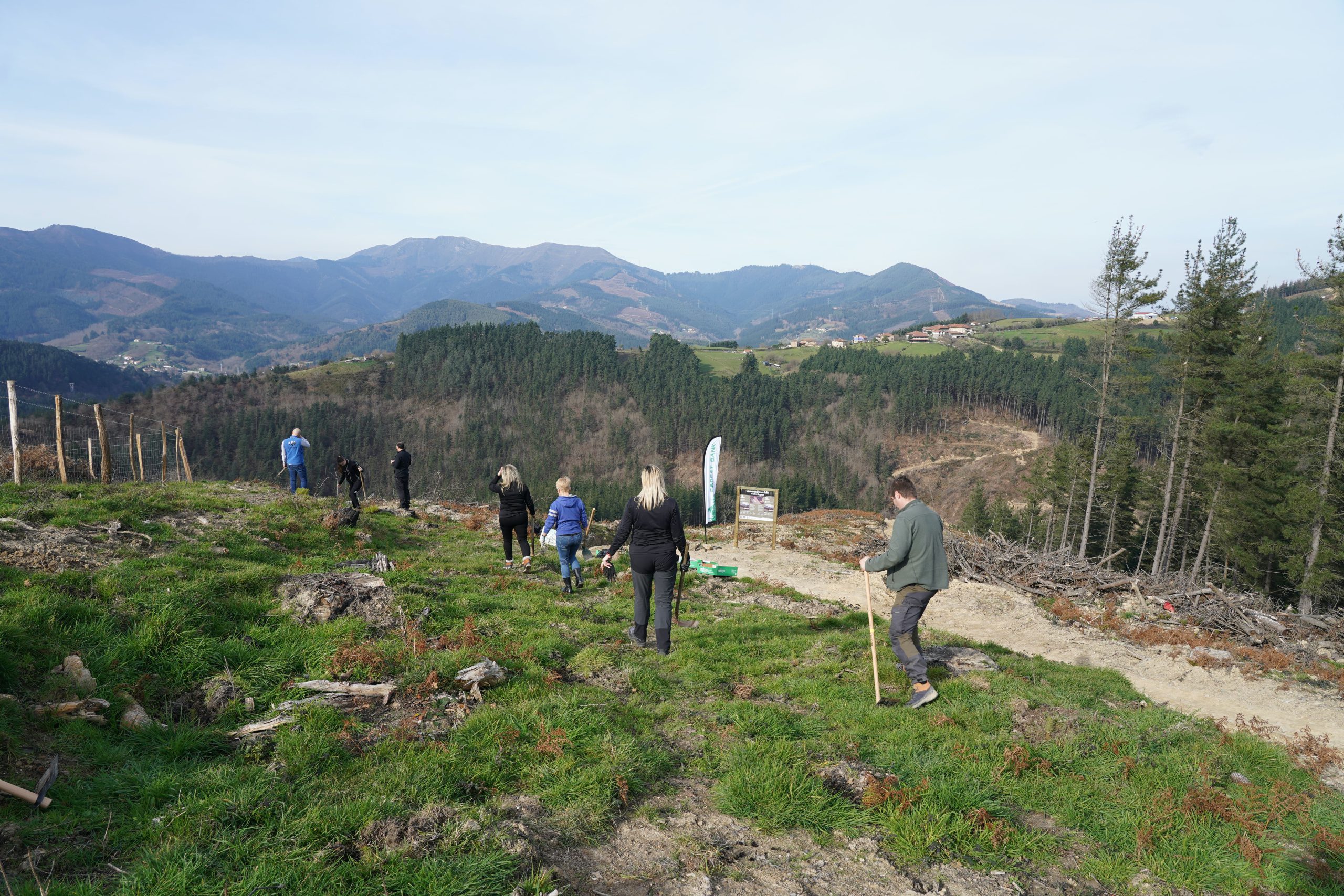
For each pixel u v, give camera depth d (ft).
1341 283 94.22
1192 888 12.80
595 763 15.43
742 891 11.60
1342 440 98.17
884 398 647.97
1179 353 118.32
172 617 19.98
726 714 19.60
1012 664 26.89
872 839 13.58
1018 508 414.82
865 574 21.42
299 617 23.21
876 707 20.80
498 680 19.98
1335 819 15.67
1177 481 136.56
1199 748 18.89
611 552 24.86
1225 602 41.78
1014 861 13.21
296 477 59.82
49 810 11.63
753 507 58.13
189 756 14.60
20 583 20.21
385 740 15.80
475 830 12.08
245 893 10.07
